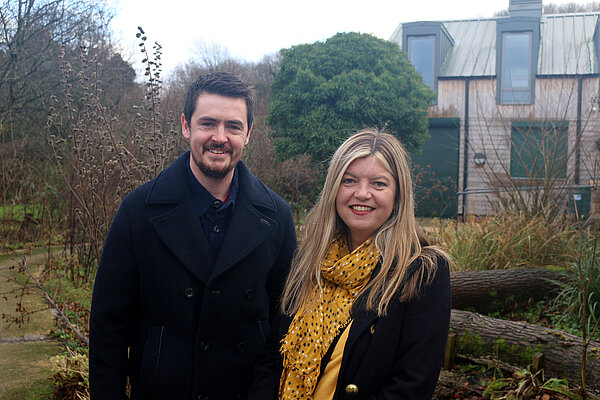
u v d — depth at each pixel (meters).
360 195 1.74
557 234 5.55
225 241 1.85
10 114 10.53
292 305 1.87
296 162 13.02
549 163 7.10
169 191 1.83
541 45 14.73
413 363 1.60
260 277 1.93
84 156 4.87
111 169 5.11
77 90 10.46
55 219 8.71
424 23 14.94
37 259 6.85
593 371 3.02
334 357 1.71
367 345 1.65
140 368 1.80
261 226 1.92
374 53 11.94
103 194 4.81
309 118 11.59
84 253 5.78
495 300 4.58
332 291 1.82
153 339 1.80
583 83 13.28
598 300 4.16
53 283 5.50
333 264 1.81
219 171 1.82
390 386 1.61
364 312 1.68
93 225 5.00
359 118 11.69
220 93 1.81
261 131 13.02
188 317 1.80
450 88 14.42
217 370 1.83
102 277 1.80
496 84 14.23
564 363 3.17
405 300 1.64
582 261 4.36
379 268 1.75
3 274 6.13
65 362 3.32
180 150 6.54
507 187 7.40
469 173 13.80
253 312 1.91
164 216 1.80
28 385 3.25
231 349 1.87
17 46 10.68
